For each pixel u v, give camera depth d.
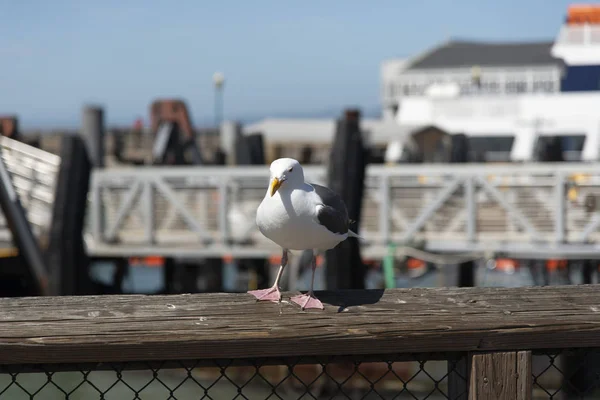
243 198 17.14
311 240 3.75
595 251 14.77
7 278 14.16
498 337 3.07
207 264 21.05
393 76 78.69
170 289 20.91
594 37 53.78
